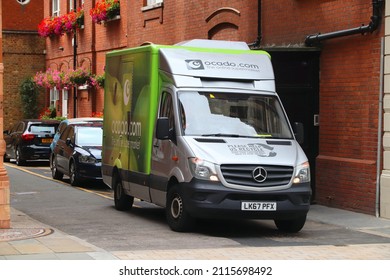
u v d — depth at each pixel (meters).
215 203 10.71
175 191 11.34
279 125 12.01
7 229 11.08
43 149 25.17
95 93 29.14
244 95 12.07
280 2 16.48
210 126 11.57
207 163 10.79
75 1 31.09
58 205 15.07
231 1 18.53
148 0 23.98
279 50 14.81
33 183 19.56
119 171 13.91
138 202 15.77
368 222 12.83
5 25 37.03
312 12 15.34
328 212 14.02
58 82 30.33
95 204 15.29
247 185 10.81
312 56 15.11
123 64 13.90
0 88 11.20
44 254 8.86
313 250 9.80
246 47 13.10
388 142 13.11
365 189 13.72
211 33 19.69
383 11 13.27
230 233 11.52
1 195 11.13
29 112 36.09
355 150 14.09
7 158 27.67
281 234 11.54
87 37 29.75
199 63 12.12
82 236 10.98
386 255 9.45
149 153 12.38
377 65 13.43
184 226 11.23
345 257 9.25
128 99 13.52
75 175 18.59
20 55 36.19
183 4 21.16
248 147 11.23
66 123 20.45
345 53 14.34
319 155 15.11
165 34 22.48
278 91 15.02
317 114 15.16
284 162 11.08
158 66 12.34
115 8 26.62
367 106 13.72
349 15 14.20
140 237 10.88
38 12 37.81
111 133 14.53
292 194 11.01
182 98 11.71
